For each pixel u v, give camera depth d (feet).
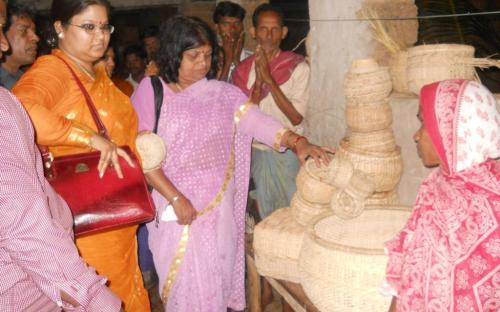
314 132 11.89
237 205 9.63
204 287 8.88
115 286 8.16
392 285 6.07
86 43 7.38
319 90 11.53
